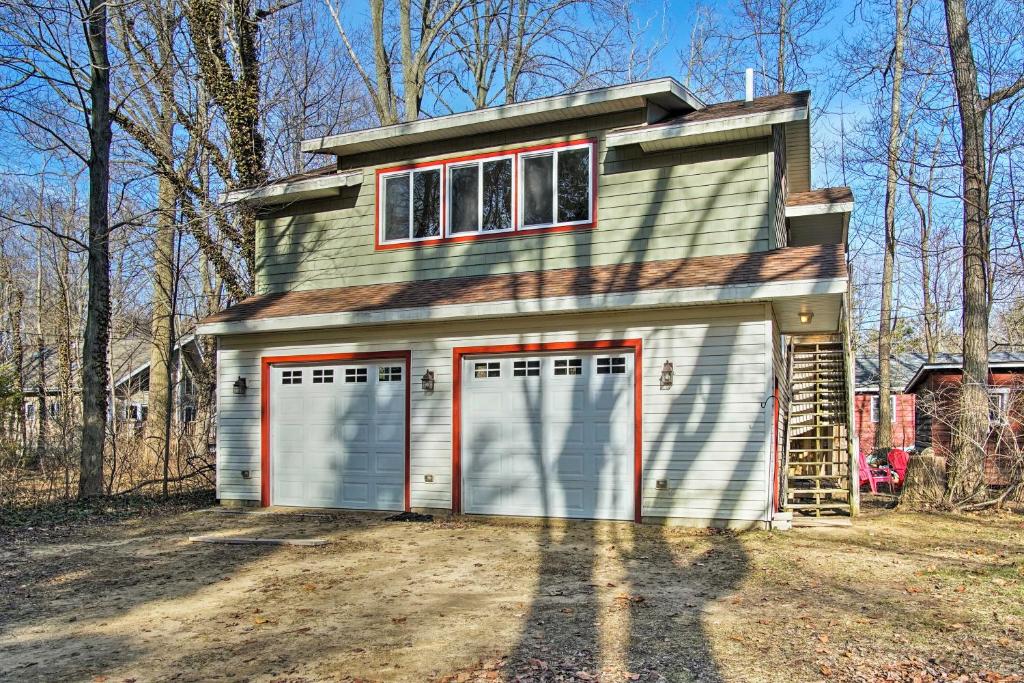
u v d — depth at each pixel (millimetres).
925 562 8656
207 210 17125
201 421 23172
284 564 9000
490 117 12836
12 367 24000
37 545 10336
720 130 11375
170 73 19156
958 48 14109
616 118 12594
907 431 26797
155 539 10648
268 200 14906
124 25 17828
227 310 14164
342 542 10211
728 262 11305
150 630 6551
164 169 18062
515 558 9062
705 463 10695
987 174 19234
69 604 7469
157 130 20719
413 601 7273
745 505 10500
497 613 6797
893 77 23734
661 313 11008
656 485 10953
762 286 10055
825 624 6328
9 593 7906
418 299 12367
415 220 13922
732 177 11891
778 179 12234
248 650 5938
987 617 6516
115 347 34812
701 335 10789
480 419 12094
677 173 12195
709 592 7398
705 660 5457
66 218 26703
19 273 33031
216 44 18875
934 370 20750
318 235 14758
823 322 12711
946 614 6609
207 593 7773
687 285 10500
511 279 12562
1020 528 11023
